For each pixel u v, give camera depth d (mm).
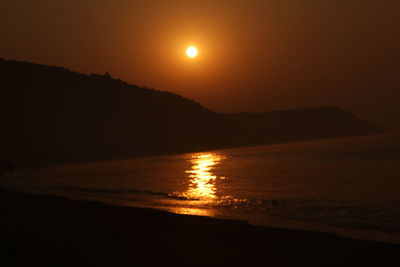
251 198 20438
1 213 15992
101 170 56969
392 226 12273
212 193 23312
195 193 23578
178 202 19672
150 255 9320
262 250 9688
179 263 8711
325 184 25453
